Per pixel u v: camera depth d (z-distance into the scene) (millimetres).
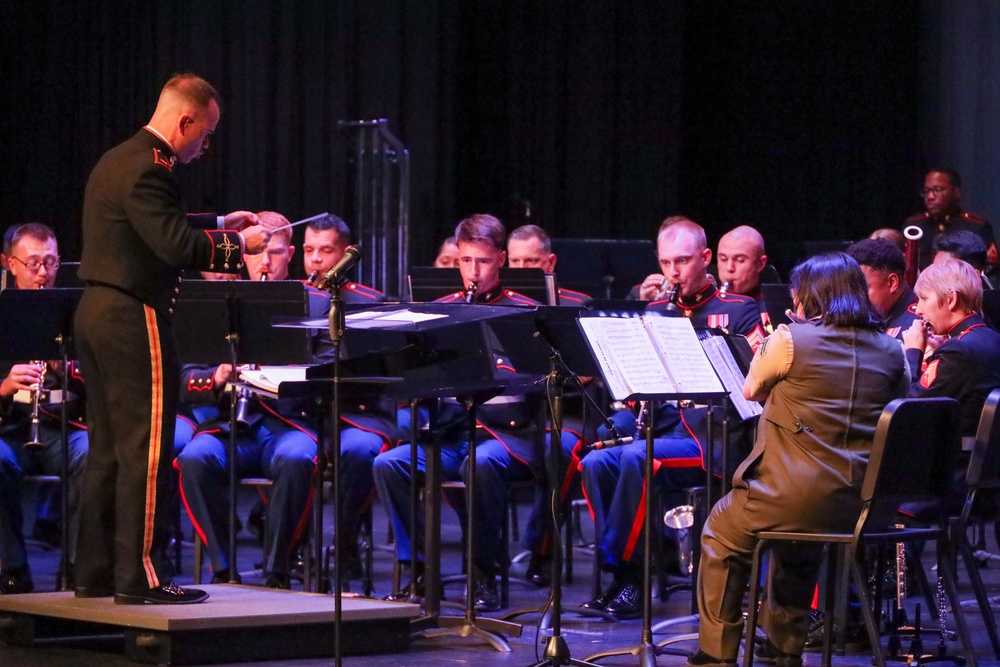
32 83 21719
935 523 9180
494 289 12047
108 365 8883
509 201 22156
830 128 21500
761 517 7977
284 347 10312
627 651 8891
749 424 10828
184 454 11219
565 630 10281
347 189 21516
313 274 12500
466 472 11047
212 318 10367
